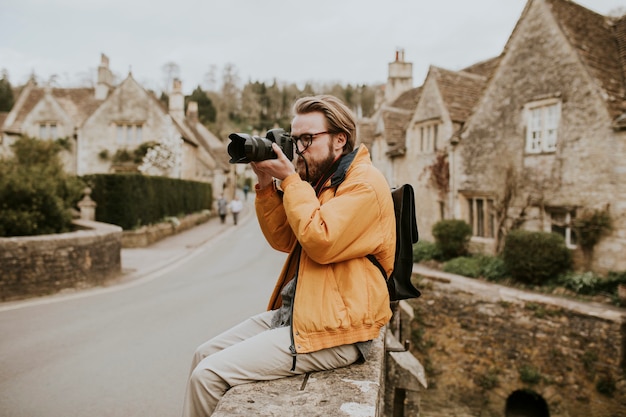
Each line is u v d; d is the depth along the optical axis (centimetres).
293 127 193
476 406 1096
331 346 172
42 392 452
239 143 166
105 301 880
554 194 1169
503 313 1071
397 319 513
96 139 2722
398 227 203
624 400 864
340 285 176
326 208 164
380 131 2019
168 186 2195
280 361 170
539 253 1080
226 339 204
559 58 1162
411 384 490
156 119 2734
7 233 1059
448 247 1395
